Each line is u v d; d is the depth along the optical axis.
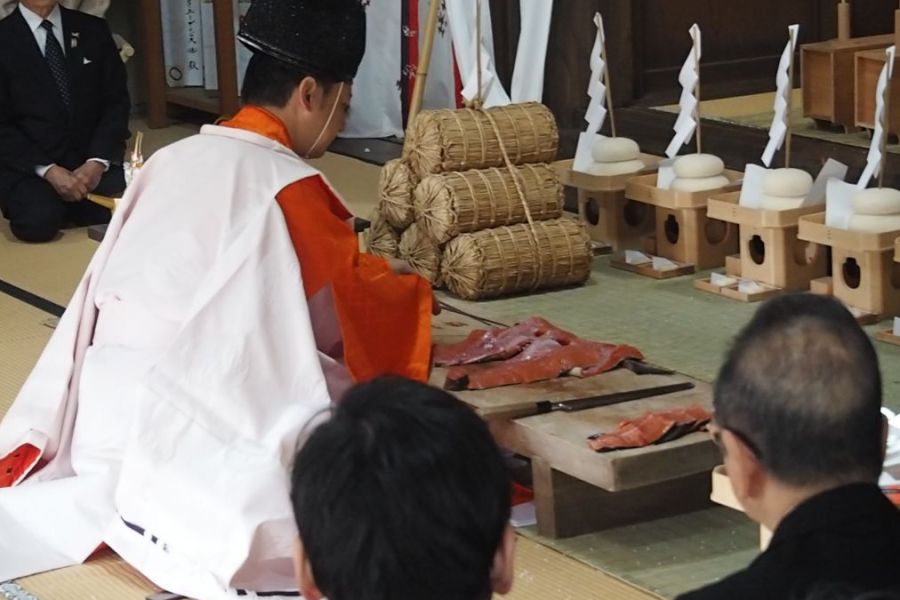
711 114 6.97
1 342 4.92
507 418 3.32
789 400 1.65
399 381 1.52
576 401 3.38
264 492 3.04
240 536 2.99
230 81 8.52
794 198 4.92
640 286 5.18
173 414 3.19
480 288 4.99
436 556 1.43
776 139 5.02
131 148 8.34
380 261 3.55
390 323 3.51
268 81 3.51
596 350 3.64
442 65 7.75
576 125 7.17
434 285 5.15
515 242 5.02
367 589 1.44
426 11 7.71
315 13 3.46
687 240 5.32
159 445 3.17
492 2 7.25
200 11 8.91
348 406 1.49
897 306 4.68
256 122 3.52
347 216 3.59
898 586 1.54
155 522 3.15
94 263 3.57
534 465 3.28
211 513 3.05
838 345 1.67
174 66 9.08
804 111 6.69
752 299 4.92
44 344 4.88
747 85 7.48
